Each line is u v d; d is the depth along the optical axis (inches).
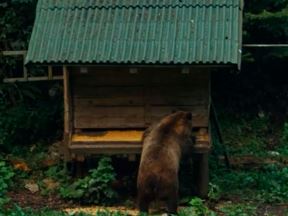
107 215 477.7
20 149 656.4
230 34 518.6
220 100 824.3
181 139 510.0
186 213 480.4
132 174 562.3
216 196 529.7
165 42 518.3
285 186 553.6
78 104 543.2
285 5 753.6
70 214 483.5
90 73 539.5
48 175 584.4
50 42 526.3
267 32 775.7
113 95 541.3
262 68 823.1
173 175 482.9
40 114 690.8
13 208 508.1
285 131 767.1
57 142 666.8
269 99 834.8
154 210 511.5
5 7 720.3
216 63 503.5
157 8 541.0
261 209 512.7
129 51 514.9
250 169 626.5
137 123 542.3
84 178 538.9
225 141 754.2
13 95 709.9
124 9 543.8
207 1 541.0
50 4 551.8
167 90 538.6
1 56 708.0
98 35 528.1
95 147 531.2
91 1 552.1
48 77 711.1
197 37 518.9
